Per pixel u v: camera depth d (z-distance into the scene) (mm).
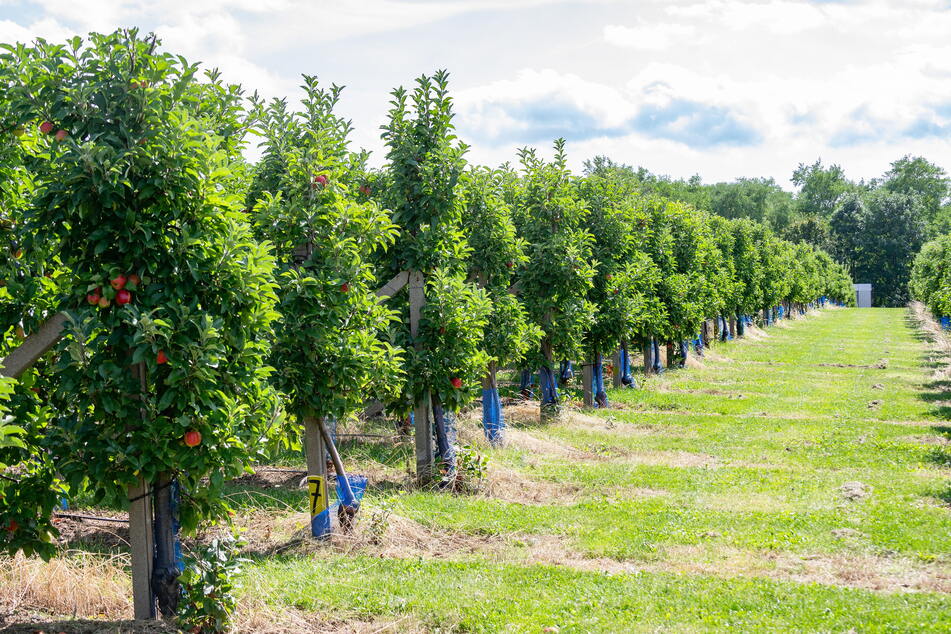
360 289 9531
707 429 17188
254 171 10844
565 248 16734
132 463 6301
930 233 102625
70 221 6324
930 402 20500
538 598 7641
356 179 13453
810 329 50188
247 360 6867
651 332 23906
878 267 99500
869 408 19781
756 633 6754
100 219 6301
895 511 10578
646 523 10164
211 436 6418
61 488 6793
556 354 17609
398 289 12250
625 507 10977
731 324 40875
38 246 6605
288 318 9008
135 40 6477
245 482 12320
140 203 6488
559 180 17281
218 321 6402
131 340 6262
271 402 7203
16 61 6484
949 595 7625
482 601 7539
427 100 12227
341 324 9484
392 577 8258
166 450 6352
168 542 6918
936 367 28922
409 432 15359
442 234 12188
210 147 6691
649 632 6809
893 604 7406
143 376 6570
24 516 6445
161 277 6480
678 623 6988
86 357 6238
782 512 10594
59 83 6426
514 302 15055
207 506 7004
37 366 7199
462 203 12609
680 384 24172
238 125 9109
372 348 9883
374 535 9555
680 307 26125
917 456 13953
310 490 9594
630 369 26188
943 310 30500
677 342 28219
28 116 6453
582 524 10164
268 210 9219
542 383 17781
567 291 17000
